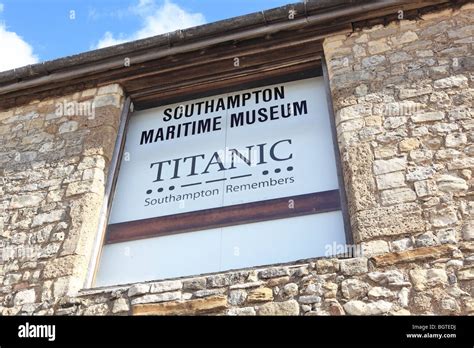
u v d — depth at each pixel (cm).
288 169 448
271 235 411
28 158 506
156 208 457
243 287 369
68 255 420
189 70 533
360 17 498
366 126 427
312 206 419
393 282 344
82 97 541
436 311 327
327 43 498
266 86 521
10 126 545
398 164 399
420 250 353
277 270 371
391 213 375
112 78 544
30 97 566
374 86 450
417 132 413
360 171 403
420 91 436
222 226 428
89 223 441
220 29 516
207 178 464
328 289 352
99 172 472
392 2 486
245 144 479
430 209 371
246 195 441
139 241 439
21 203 472
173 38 523
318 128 468
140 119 536
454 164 389
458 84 431
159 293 381
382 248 360
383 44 478
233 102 519
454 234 356
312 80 509
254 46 519
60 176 479
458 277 338
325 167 439
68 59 545
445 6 484
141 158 500
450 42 459
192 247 422
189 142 499
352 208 390
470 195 371
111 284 417
